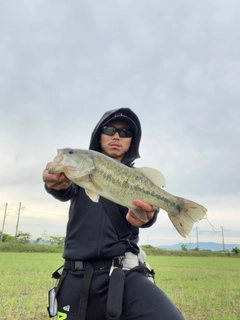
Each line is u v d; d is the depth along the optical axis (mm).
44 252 12773
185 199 963
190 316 1909
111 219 919
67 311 888
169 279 3906
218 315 1929
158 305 816
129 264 908
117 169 917
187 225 940
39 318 1753
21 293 2539
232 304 2344
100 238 897
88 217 931
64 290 915
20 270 4426
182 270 5434
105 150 1134
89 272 880
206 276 4418
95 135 1152
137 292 851
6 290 2641
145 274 928
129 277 885
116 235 914
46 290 2695
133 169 947
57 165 837
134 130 1159
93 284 873
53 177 840
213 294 2688
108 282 871
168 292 2754
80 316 851
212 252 17344
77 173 860
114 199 898
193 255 15766
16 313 1847
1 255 9133
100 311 871
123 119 1114
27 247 12766
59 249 13250
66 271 940
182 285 3229
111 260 890
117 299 812
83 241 911
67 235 971
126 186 914
